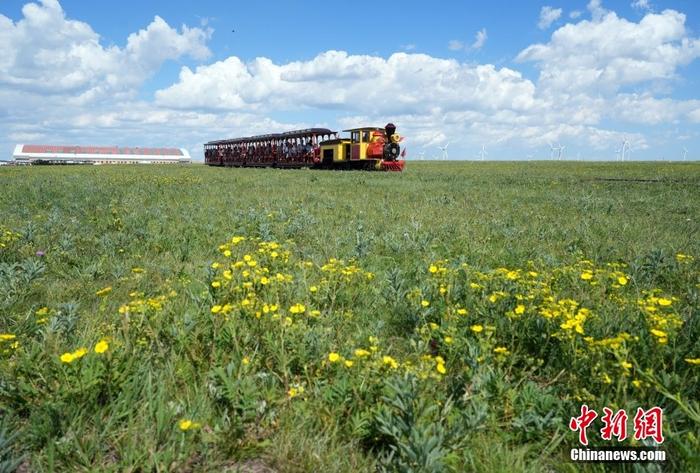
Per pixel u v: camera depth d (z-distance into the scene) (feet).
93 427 7.93
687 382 9.30
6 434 7.64
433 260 19.89
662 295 15.89
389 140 129.90
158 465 7.09
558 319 11.52
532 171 127.03
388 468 7.09
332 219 32.65
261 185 66.33
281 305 13.97
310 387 9.34
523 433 8.33
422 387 8.47
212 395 8.83
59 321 11.56
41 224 27.66
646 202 46.75
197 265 18.70
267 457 7.66
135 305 11.87
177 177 87.30
